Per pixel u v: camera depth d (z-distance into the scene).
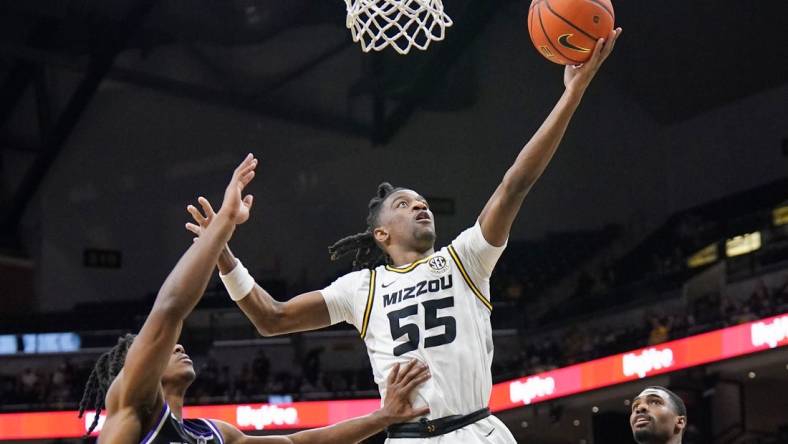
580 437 13.88
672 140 17.14
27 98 17.67
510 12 17.77
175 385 3.29
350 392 13.58
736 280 13.84
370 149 18.09
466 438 3.25
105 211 17.94
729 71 16.11
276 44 18.03
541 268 16.97
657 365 12.34
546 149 3.28
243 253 18.03
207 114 18.22
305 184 18.14
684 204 16.91
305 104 18.16
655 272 15.90
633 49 16.73
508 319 15.29
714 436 12.60
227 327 15.23
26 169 17.75
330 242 17.95
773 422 12.89
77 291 17.64
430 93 17.95
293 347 14.98
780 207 14.05
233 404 13.33
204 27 17.81
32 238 17.70
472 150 17.89
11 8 16.25
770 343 11.56
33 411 13.33
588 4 3.25
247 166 3.04
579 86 3.31
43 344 15.88
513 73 17.84
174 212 18.02
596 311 14.78
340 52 18.02
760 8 15.20
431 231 3.64
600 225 17.48
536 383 13.02
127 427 2.84
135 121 18.12
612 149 17.58
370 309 3.50
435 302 3.39
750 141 16.17
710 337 12.12
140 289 17.81
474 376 3.32
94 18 16.42
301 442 3.36
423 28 3.91
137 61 17.97
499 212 3.36
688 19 15.84
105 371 3.34
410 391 3.29
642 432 4.47
